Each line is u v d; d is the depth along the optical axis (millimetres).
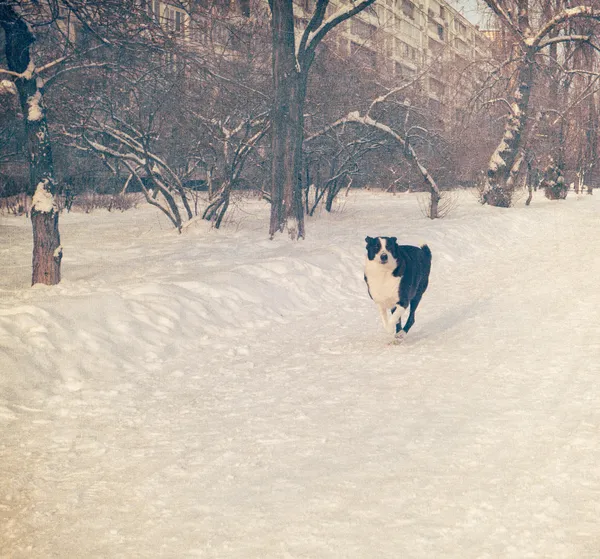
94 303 8273
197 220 18547
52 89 14922
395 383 6523
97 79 15219
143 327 8164
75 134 16750
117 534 3656
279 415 5633
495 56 32000
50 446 5012
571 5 29297
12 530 3730
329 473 4375
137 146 17719
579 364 6902
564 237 20422
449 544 3402
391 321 8047
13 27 10008
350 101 22297
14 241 16812
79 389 6441
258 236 17359
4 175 21625
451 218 23312
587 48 30359
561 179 35312
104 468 4594
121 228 19703
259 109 17875
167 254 14555
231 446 4945
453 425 5223
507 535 3463
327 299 11312
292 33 16109
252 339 8633
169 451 4883
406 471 4355
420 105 23922
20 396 6109
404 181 35031
